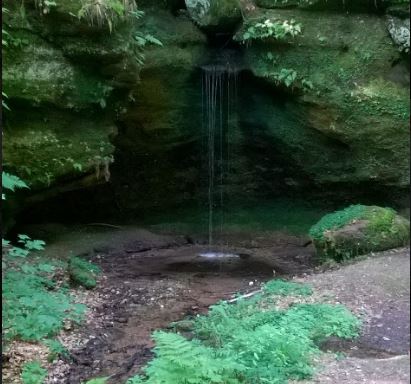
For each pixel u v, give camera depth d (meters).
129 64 8.33
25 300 5.82
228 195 12.52
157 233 11.99
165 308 7.11
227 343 5.18
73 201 11.35
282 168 12.02
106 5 7.62
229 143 11.98
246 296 7.29
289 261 10.02
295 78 10.44
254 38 10.54
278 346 4.84
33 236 9.98
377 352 5.32
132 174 11.94
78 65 8.05
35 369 5.02
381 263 7.84
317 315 6.06
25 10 7.49
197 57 11.01
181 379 3.81
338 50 10.37
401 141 10.49
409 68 10.41
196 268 9.41
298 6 10.48
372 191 11.33
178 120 11.31
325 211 12.00
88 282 7.63
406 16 10.09
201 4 11.06
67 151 8.37
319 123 10.70
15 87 7.61
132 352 5.68
